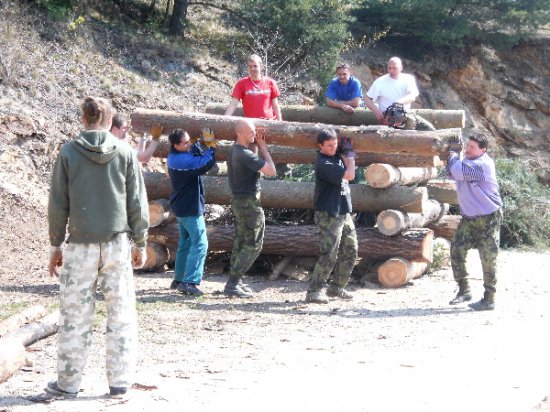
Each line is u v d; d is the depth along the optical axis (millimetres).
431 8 28578
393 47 29844
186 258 11477
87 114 6246
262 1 24844
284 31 24797
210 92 22703
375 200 12398
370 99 13242
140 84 21031
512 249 18500
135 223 6355
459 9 30516
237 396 6426
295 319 9836
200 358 7742
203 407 6121
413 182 13328
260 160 10781
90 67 20344
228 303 10773
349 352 8055
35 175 16422
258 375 7109
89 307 6227
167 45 23359
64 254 6234
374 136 11336
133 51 22219
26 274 12539
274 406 6172
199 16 26312
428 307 10789
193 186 11148
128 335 6344
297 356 7867
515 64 31781
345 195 10805
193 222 11180
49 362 7582
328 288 11445
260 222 11148
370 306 10844
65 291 6180
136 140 19578
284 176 13844
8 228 14461
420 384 6836
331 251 10828
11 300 10305
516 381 6953
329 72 24891
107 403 6156
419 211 12312
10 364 7012
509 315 10188
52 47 19906
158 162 18953
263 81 12883
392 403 6281
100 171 6148
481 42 31094
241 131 10828
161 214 12695
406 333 9008
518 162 22641
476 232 10719
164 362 7578
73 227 6141
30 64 18703
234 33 25938
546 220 19453
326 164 10492
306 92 24469
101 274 6273
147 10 25109
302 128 11492
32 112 17375
